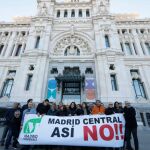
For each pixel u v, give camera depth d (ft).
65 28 110.52
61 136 27.71
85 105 37.22
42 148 29.71
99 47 97.60
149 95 86.58
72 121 29.50
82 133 27.99
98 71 89.97
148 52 103.35
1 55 104.42
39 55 94.99
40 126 28.81
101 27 105.40
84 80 88.33
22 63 93.76
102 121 29.27
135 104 81.15
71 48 103.71
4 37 114.42
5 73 97.91
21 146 30.48
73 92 90.12
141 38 109.09
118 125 28.71
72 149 29.37
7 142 28.04
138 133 53.47
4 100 87.66
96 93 85.46
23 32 116.37
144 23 114.01
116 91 82.48
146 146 32.37
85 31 108.68
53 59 98.27
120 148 29.17
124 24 114.32
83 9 121.80
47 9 117.60
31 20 112.47
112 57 93.25
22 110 33.24
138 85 92.68
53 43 104.12
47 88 87.61
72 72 94.89
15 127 29.48
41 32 105.09
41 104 32.89
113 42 99.40
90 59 97.25
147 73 93.76
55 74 93.45
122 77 87.15
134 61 98.37
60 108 34.50
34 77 87.66
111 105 32.91
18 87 85.46
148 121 78.07
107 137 27.53
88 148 29.73
